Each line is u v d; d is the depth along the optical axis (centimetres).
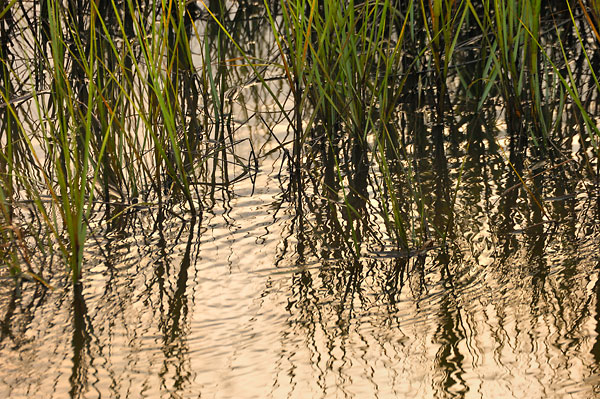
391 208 550
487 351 385
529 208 534
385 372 373
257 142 687
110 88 755
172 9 966
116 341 402
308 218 543
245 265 481
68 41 883
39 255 490
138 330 412
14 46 900
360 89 645
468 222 521
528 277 449
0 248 494
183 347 396
